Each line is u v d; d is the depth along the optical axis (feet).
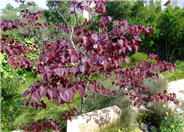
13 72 8.75
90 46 2.86
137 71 4.62
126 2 24.27
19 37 11.73
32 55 8.89
